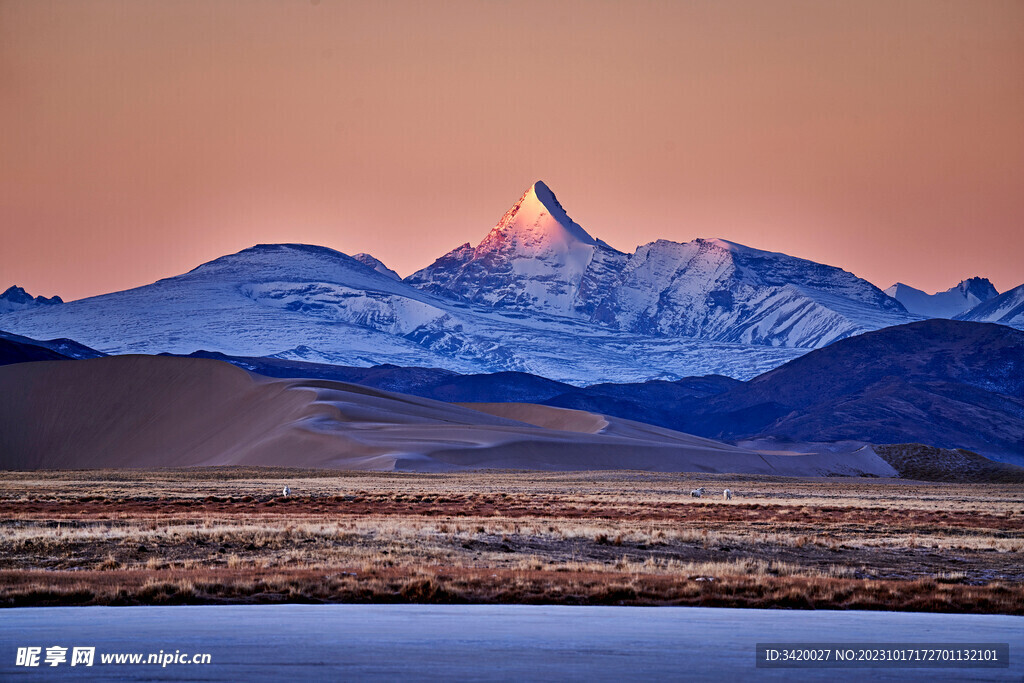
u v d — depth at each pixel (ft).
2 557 469.16
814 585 391.04
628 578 403.34
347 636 272.92
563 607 339.77
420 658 245.24
